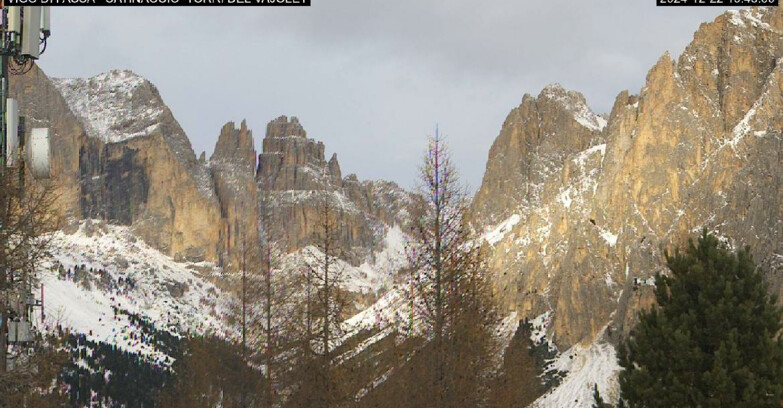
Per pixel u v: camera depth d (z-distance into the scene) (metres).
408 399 49.78
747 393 36.12
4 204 36.47
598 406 40.84
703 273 39.22
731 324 37.94
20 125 39.84
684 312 39.00
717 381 36.31
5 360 37.53
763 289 39.12
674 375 37.62
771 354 37.12
